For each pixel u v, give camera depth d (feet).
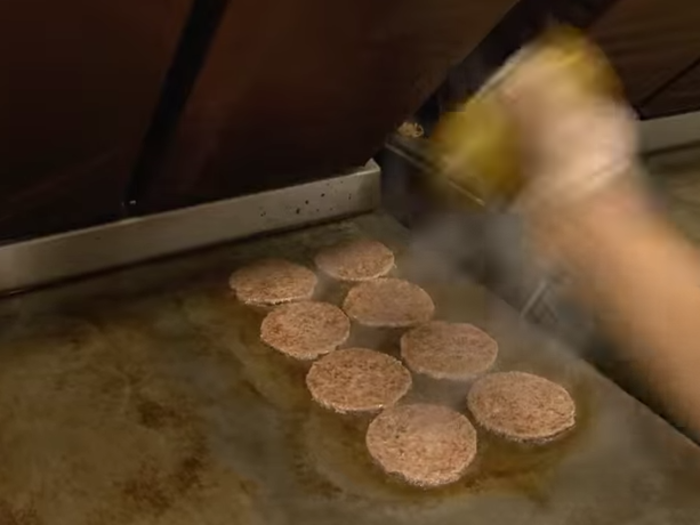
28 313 3.25
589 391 2.93
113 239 3.45
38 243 3.31
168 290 3.42
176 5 2.22
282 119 3.11
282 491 2.51
